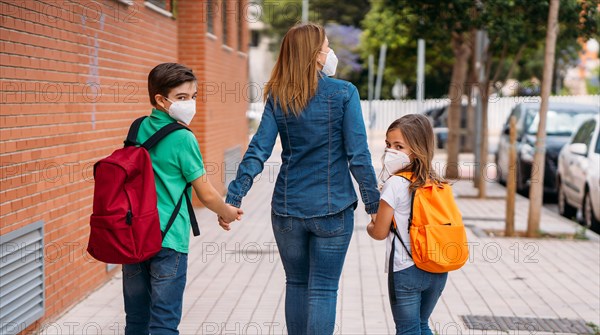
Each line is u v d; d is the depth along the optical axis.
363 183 6.14
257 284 10.77
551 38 15.15
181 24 17.77
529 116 24.14
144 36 12.80
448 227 6.05
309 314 6.26
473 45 24.47
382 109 54.28
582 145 17.41
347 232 6.30
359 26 66.12
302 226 6.24
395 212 6.18
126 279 6.09
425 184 6.13
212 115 18.84
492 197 22.56
